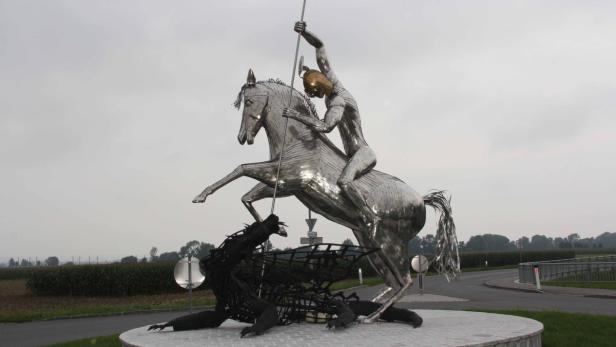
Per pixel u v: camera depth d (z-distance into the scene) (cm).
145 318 1494
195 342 555
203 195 667
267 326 579
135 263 2578
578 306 1452
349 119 723
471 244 11656
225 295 641
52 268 2505
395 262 704
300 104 722
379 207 698
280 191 693
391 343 520
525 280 2566
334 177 696
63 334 1196
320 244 638
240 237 627
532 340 598
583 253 9288
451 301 1684
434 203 790
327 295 664
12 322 1471
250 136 709
